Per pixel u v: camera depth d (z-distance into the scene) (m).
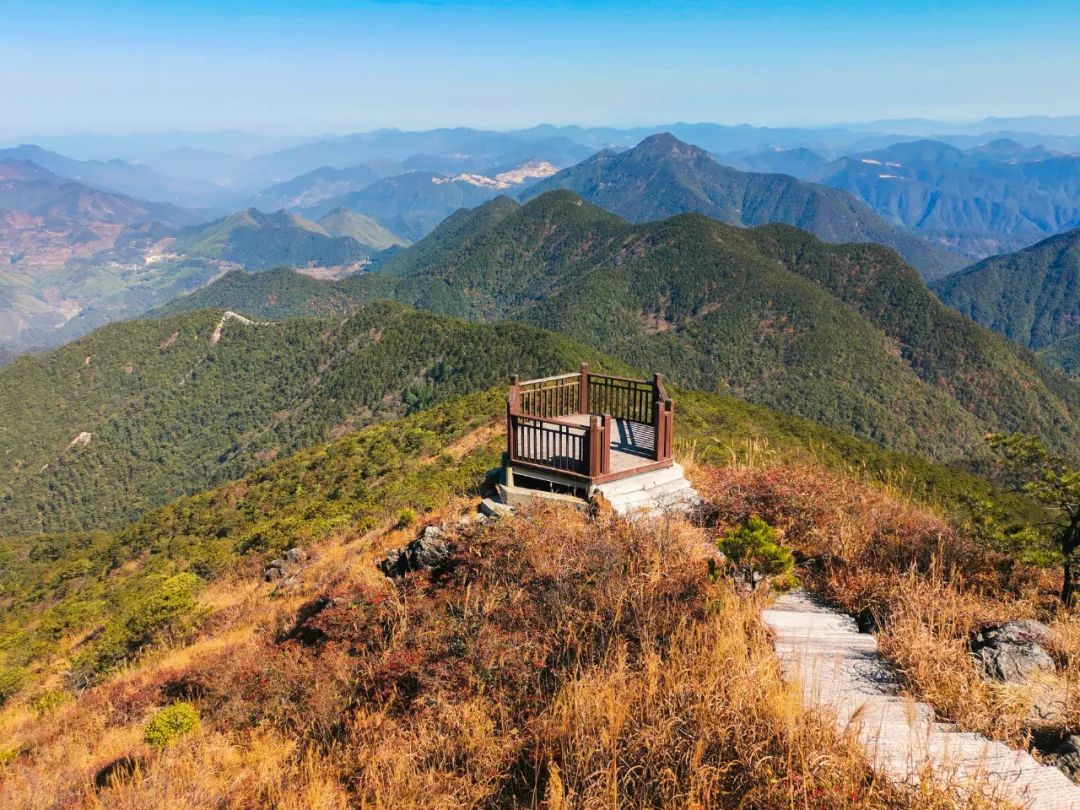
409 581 8.42
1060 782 3.63
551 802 3.96
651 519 7.75
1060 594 6.65
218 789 5.92
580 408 11.45
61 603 44.22
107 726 10.77
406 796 4.82
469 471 29.88
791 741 3.79
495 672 5.73
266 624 14.09
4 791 7.88
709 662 4.84
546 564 6.81
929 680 4.70
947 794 3.42
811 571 7.25
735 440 25.45
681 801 3.80
